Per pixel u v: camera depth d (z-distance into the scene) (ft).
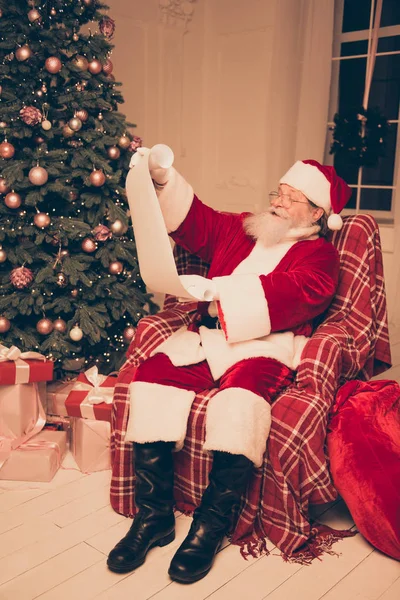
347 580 5.32
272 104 14.55
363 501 5.62
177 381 6.06
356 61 14.55
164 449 5.81
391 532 5.48
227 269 6.92
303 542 5.69
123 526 6.07
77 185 8.67
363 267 6.94
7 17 7.86
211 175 17.17
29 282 7.85
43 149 7.93
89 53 8.38
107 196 8.57
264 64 15.58
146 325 6.81
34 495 6.63
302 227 6.81
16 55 7.77
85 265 8.17
